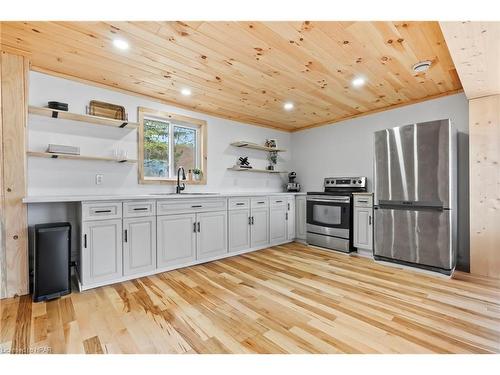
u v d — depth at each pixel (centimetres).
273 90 318
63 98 277
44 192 267
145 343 159
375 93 327
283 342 161
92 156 285
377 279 271
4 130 225
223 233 353
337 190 434
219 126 427
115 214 257
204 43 213
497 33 164
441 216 278
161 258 290
